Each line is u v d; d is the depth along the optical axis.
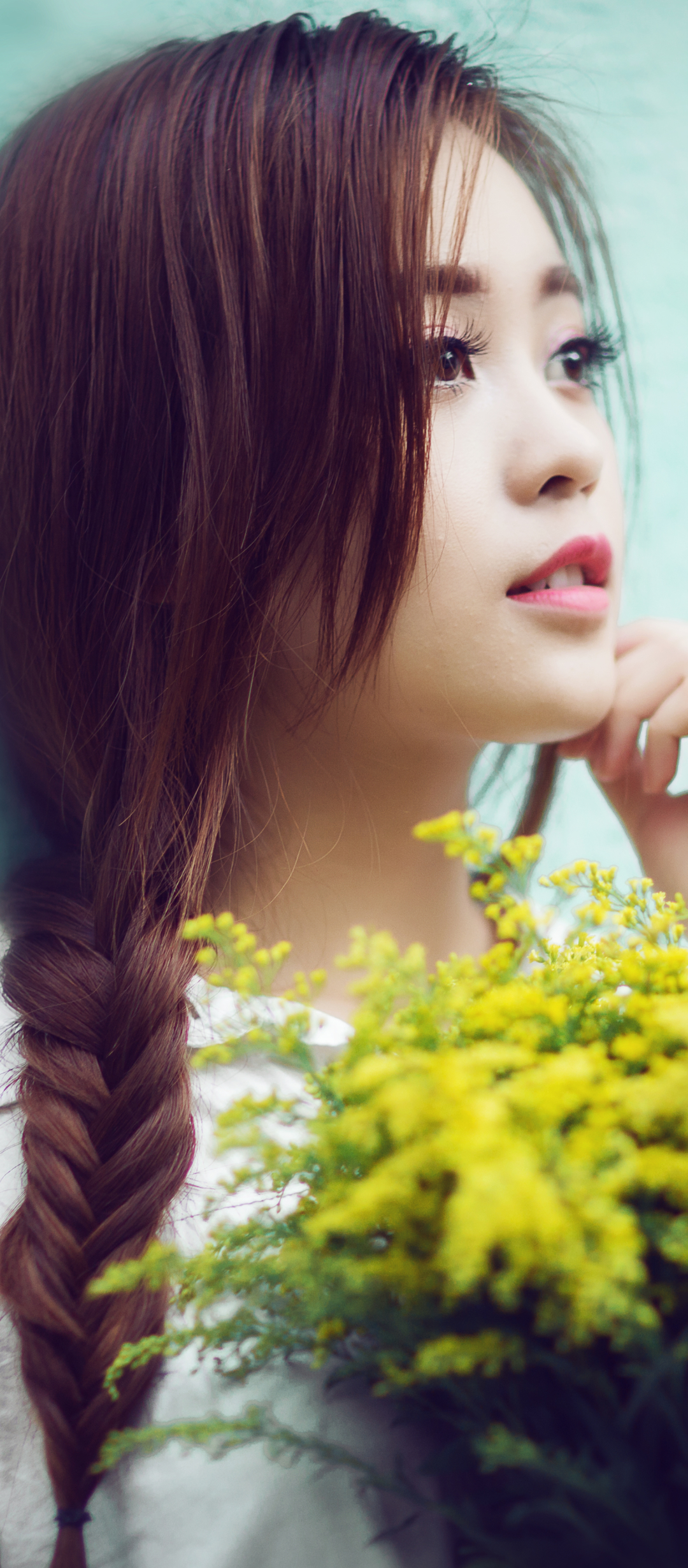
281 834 0.67
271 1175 0.53
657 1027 0.52
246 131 0.63
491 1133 0.47
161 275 0.64
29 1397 0.58
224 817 0.67
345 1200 0.51
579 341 0.67
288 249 0.63
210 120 0.63
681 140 0.90
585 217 0.77
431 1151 0.49
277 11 0.82
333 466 0.62
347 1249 0.51
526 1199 0.44
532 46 0.86
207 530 0.64
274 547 0.63
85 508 0.66
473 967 0.54
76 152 0.66
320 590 0.63
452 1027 0.53
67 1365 0.58
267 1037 0.53
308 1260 0.50
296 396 0.62
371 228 0.62
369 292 0.62
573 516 0.64
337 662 0.63
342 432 0.62
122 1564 0.57
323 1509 0.57
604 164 0.89
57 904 0.66
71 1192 0.59
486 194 0.64
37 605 0.68
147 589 0.66
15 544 0.68
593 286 0.76
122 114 0.65
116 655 0.67
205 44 0.66
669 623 0.73
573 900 0.67
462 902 0.70
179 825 0.65
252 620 0.64
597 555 0.64
